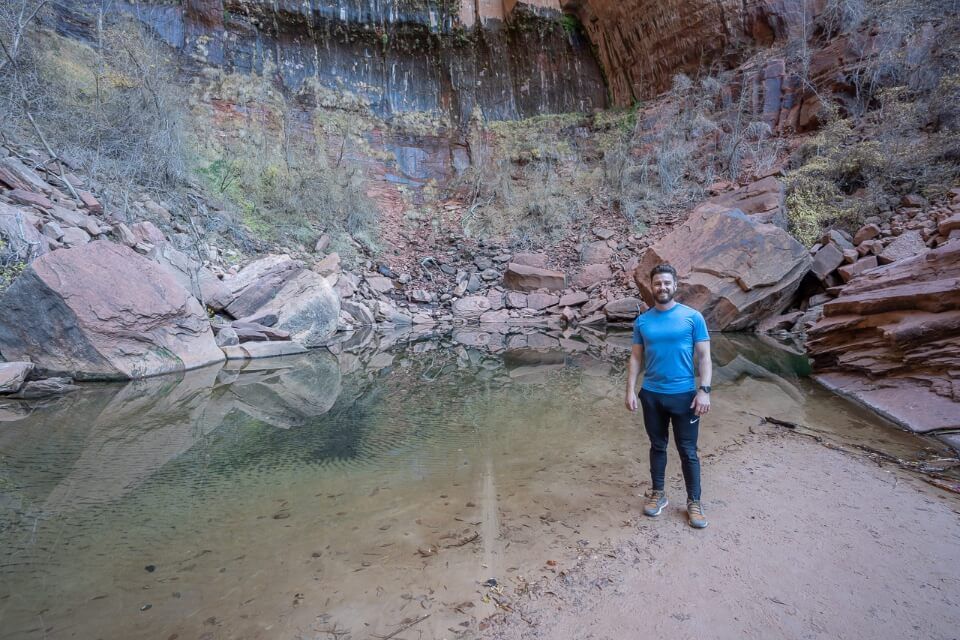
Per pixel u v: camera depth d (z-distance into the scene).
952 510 2.88
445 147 19.16
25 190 7.92
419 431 4.57
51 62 10.42
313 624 1.97
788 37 15.23
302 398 5.82
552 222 15.94
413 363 7.92
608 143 17.78
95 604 2.09
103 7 12.90
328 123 17.20
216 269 9.89
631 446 4.10
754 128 14.51
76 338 6.26
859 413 4.88
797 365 7.11
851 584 2.18
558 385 6.37
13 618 1.99
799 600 2.07
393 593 2.17
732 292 9.77
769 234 9.88
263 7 16.47
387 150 18.31
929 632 1.86
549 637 1.90
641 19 17.61
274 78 16.73
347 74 18.17
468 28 19.06
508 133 19.16
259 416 5.08
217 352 7.77
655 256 10.94
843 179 11.55
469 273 14.73
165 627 1.94
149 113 11.20
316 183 15.02
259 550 2.53
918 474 3.40
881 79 12.41
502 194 17.42
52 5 11.48
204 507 3.03
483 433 4.49
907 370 5.18
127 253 7.16
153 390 6.05
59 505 3.05
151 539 2.64
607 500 3.10
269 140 15.38
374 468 3.68
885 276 6.11
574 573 2.31
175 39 15.01
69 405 5.32
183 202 11.02
